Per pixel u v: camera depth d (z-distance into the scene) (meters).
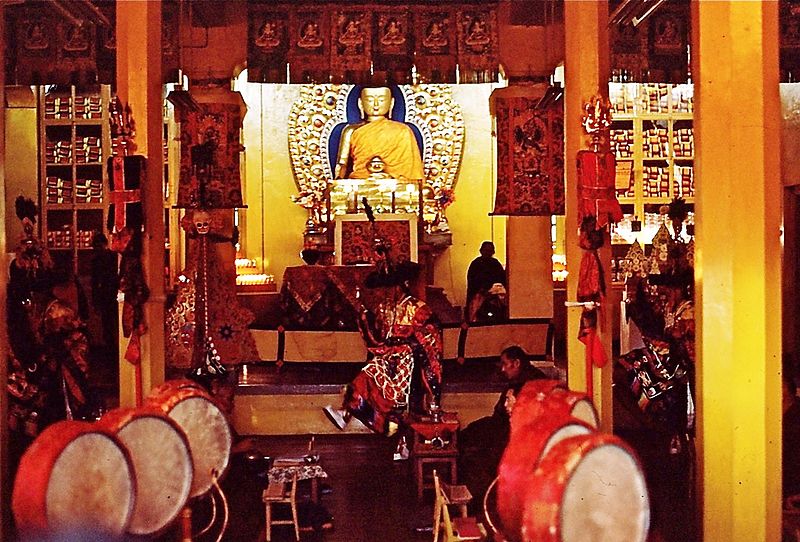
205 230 9.35
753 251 5.26
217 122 10.26
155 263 7.26
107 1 10.29
